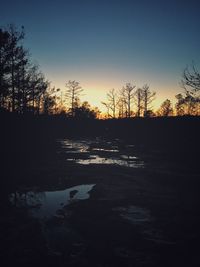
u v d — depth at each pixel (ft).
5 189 44.50
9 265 21.25
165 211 33.40
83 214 32.60
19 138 95.14
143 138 134.72
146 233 27.02
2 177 52.85
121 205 35.94
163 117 136.87
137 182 49.39
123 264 21.31
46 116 149.69
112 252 23.25
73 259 22.13
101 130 189.47
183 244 24.62
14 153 81.76
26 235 26.78
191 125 113.50
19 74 101.86
